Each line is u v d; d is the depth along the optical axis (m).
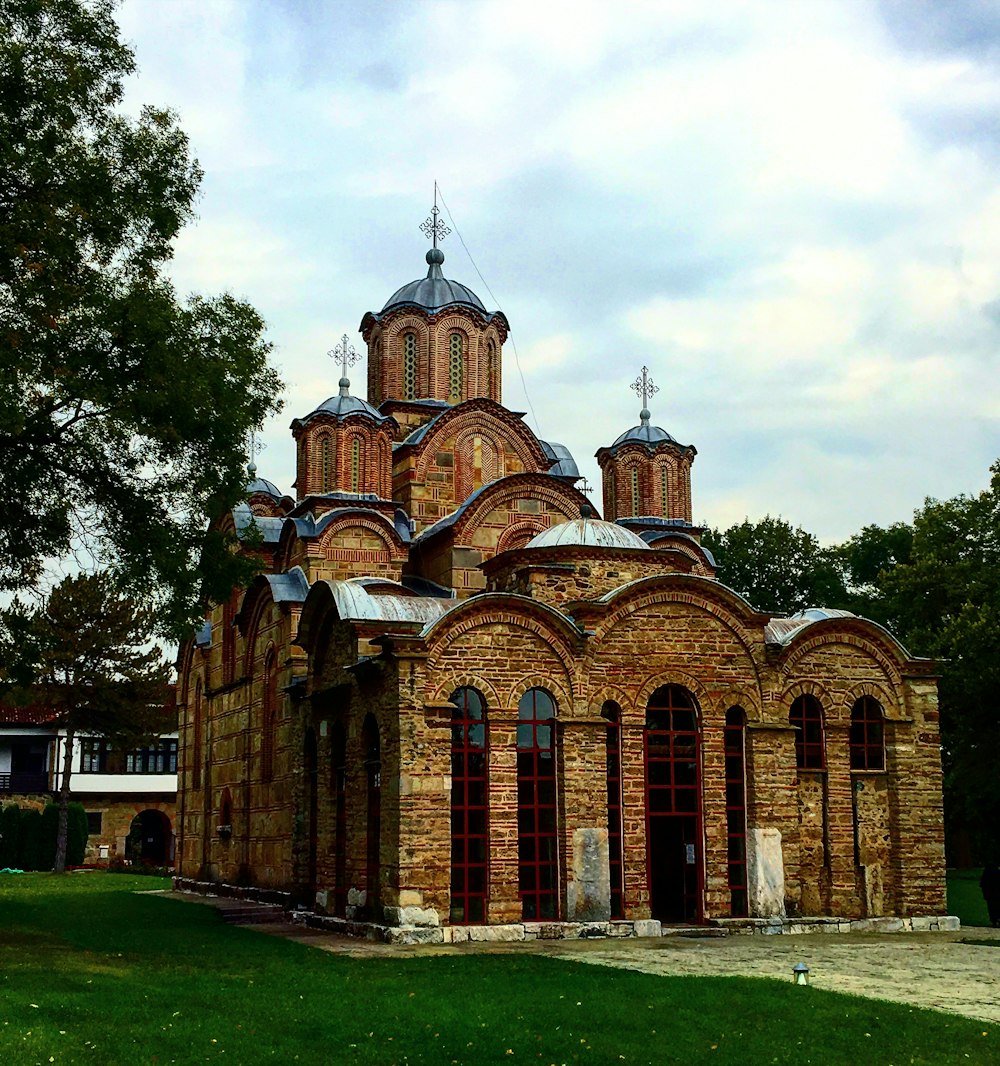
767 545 77.75
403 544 43.25
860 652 35.03
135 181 29.06
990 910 35.34
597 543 35.06
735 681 33.28
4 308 27.06
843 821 33.97
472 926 29.36
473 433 47.44
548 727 31.55
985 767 48.00
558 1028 17.56
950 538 54.72
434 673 30.34
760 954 26.81
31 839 72.81
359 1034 17.08
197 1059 15.53
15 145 26.95
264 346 31.38
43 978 20.92
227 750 47.66
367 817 32.06
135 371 28.28
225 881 46.69
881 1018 18.47
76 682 72.62
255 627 44.91
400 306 50.44
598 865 30.91
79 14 28.56
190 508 30.58
